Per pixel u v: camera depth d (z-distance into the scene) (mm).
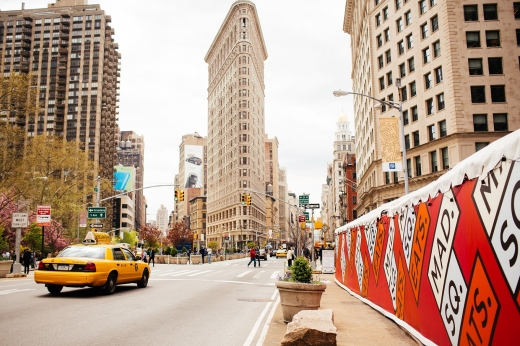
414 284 8180
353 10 73625
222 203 135000
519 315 4367
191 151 137500
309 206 36375
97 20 128250
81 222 40375
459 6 42438
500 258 4766
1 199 40656
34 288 16844
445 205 6535
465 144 39938
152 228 121688
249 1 129000
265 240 153250
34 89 38594
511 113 40406
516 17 42031
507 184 4617
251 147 124562
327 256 31281
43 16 129000
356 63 72438
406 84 48156
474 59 41625
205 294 15734
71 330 8523
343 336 8578
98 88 124312
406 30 48375
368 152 61094
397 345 7758
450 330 6230
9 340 7570
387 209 10469
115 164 146375
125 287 17922
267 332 8781
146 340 7809
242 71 126188
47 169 46594
